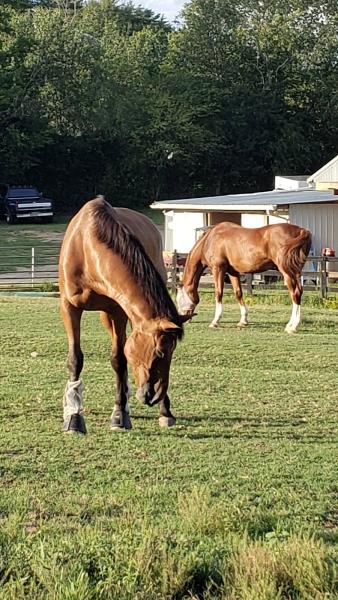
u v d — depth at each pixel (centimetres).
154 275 779
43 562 498
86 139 5606
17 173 5419
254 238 1745
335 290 2311
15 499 638
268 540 555
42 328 1623
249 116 5909
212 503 627
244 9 6234
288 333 1686
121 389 890
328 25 6112
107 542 540
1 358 1326
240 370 1274
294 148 5966
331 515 627
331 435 881
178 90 5834
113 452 787
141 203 5775
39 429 869
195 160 5772
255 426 913
